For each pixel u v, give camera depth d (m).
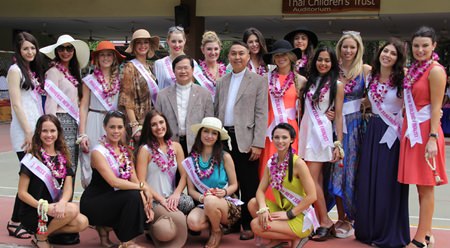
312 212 3.92
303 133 4.34
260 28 15.24
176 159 4.23
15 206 4.24
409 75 3.90
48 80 4.26
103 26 16.02
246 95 4.28
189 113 4.31
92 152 3.90
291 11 12.20
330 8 11.97
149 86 4.51
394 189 4.08
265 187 4.06
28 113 4.18
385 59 4.03
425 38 3.79
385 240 4.09
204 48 4.72
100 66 4.47
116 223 3.90
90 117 4.46
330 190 4.38
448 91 11.98
